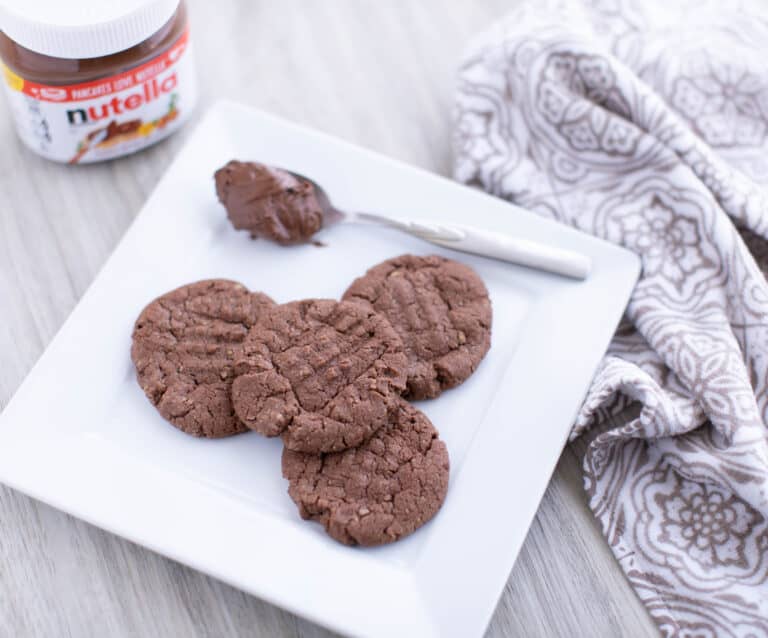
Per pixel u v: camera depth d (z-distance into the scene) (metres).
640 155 0.59
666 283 0.58
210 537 0.52
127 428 0.54
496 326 0.57
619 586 0.54
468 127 0.61
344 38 0.65
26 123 0.58
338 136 0.63
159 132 0.61
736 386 0.54
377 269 0.56
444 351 0.54
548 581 0.54
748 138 0.62
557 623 0.53
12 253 0.58
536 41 0.60
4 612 0.52
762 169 0.61
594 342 0.56
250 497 0.53
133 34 0.55
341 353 0.53
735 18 0.63
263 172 0.57
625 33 0.63
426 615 0.51
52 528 0.54
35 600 0.52
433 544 0.52
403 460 0.52
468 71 0.62
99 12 0.54
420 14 0.66
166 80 0.58
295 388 0.52
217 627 0.52
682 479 0.55
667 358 0.56
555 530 0.54
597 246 0.58
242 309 0.55
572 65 0.60
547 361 0.56
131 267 0.56
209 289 0.56
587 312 0.56
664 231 0.59
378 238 0.58
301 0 0.66
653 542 0.54
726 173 0.59
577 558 0.54
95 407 0.54
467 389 0.55
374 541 0.51
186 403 0.53
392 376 0.53
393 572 0.52
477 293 0.56
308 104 0.64
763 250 0.60
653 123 0.60
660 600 0.53
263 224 0.57
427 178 0.59
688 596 0.53
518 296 0.57
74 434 0.54
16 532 0.53
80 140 0.59
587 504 0.55
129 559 0.53
